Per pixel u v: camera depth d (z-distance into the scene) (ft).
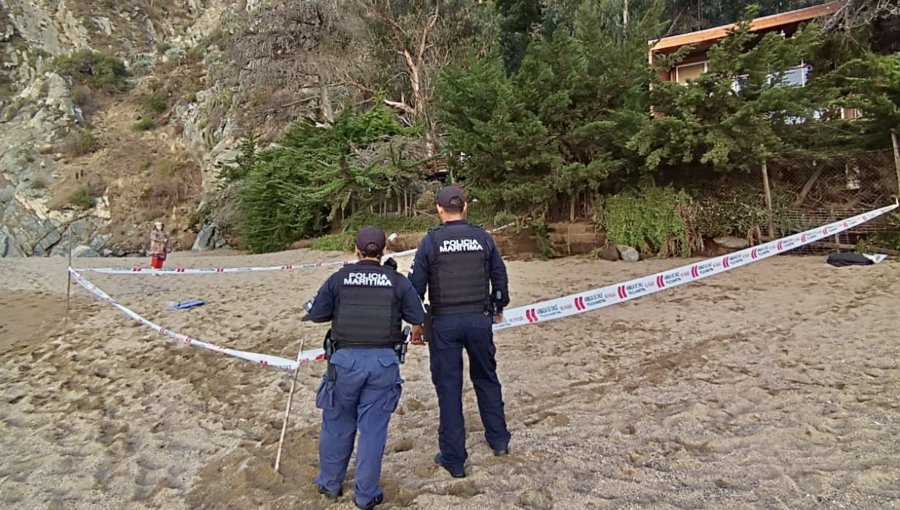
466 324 11.69
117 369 21.97
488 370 12.37
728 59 34.78
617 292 19.30
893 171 32.45
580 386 16.96
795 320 21.91
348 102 85.87
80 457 14.06
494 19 83.97
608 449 12.60
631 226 38.86
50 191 147.74
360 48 91.04
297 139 79.46
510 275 35.96
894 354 17.21
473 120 40.22
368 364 10.61
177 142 165.58
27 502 11.76
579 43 41.39
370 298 10.91
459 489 11.21
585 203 42.37
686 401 15.11
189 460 13.55
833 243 33.94
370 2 87.04
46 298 39.55
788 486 10.39
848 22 45.44
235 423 15.85
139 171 154.71
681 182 39.68
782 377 16.25
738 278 30.12
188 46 224.53
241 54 96.78
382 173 61.41
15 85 205.36
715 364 17.87
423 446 13.53
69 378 21.24
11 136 166.81
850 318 21.42
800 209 35.19
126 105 189.88
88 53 205.67
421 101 79.30
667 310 25.18
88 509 11.36
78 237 138.00
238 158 96.99
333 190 64.39
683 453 12.16
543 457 12.37
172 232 136.87
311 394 17.83
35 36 223.51
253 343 24.63
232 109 133.59
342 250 63.87
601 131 38.19
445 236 12.09
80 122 175.11
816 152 34.35
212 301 35.60
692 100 34.27
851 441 11.99
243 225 90.07
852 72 37.93
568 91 39.22
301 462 12.96
